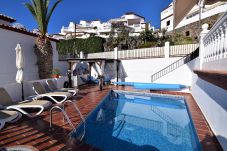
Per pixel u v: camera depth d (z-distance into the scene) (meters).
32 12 13.12
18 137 5.24
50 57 13.60
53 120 6.84
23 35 12.73
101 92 13.77
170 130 7.06
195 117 7.51
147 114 9.38
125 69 19.45
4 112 6.07
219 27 5.32
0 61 10.99
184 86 13.36
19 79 8.70
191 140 6.12
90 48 27.64
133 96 14.02
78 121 6.79
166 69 16.52
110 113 9.59
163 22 39.00
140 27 44.31
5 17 14.73
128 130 7.01
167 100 12.70
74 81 16.31
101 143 5.78
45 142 4.96
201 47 8.85
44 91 10.09
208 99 6.86
